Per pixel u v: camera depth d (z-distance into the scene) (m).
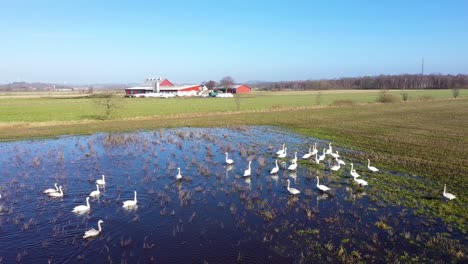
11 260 17.02
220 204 23.83
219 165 34.91
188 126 62.91
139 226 20.62
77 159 37.62
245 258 16.92
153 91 167.75
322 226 20.27
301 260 16.59
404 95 120.12
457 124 61.09
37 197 25.69
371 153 38.91
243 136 52.22
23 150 42.78
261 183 28.73
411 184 27.55
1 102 119.50
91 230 19.45
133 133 55.19
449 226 19.91
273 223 20.78
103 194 26.22
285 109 93.06
